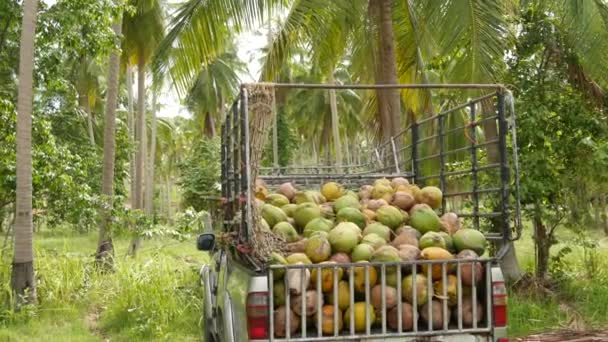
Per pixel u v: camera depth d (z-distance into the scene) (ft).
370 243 13.11
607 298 26.17
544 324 23.77
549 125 29.04
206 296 18.31
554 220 29.22
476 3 26.32
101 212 36.96
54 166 33.24
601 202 34.47
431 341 12.42
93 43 31.81
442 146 18.81
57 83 33.27
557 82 29.19
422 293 12.42
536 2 28.45
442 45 27.37
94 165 59.11
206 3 31.60
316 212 14.61
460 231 14.15
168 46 31.81
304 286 11.91
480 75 25.99
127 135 60.18
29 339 23.36
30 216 27.50
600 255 33.32
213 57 33.58
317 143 139.54
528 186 27.66
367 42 37.32
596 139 28.94
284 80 93.97
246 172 12.64
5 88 34.35
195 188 73.67
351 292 12.14
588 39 25.93
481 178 23.31
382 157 25.89
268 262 12.16
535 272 30.22
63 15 30.40
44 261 31.24
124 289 27.68
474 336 12.63
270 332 11.80
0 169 31.53
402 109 48.47
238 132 14.02
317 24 35.17
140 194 66.49
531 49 29.58
